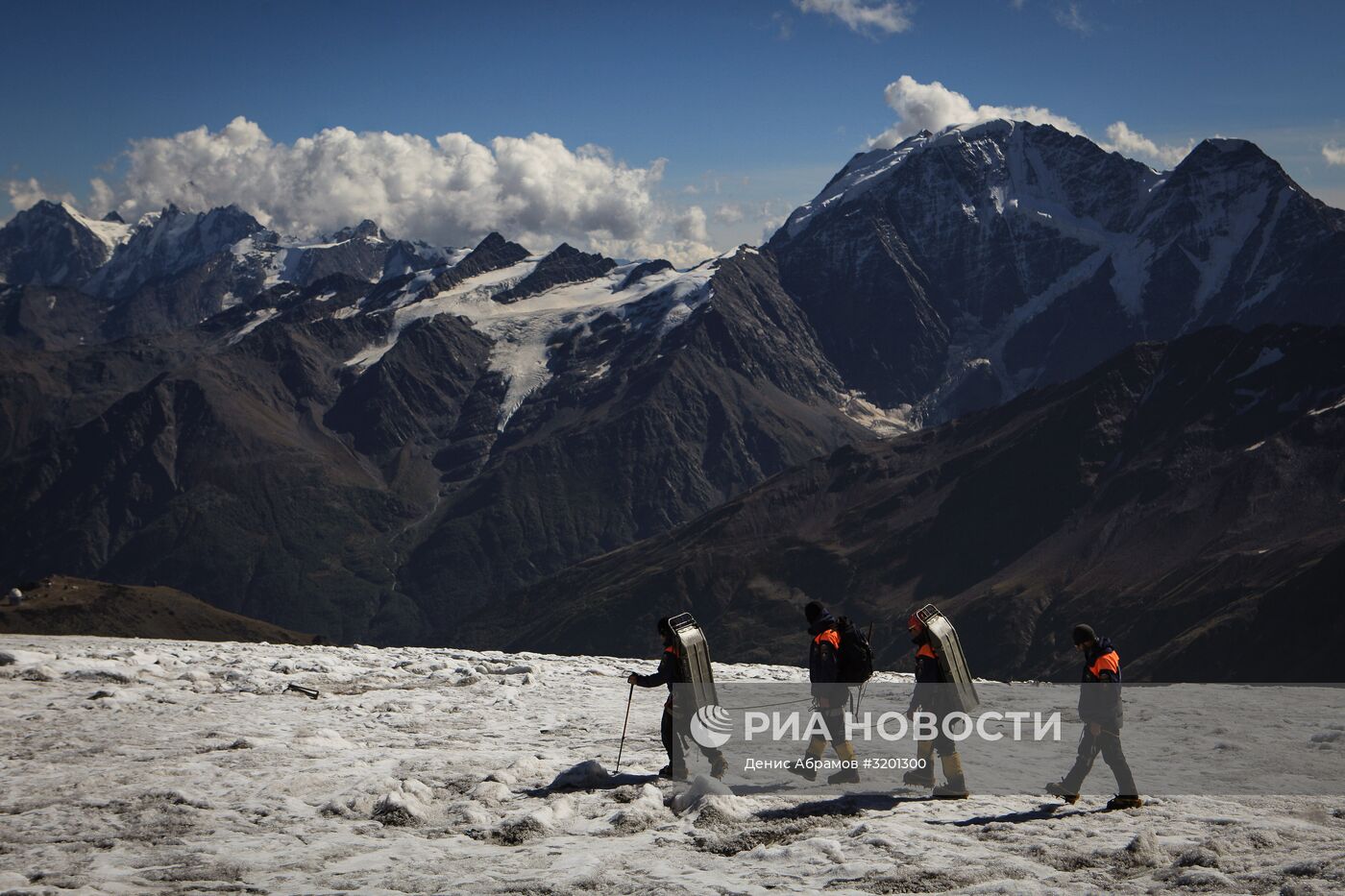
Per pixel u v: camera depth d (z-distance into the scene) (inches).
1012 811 441.1
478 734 658.2
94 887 341.4
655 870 361.1
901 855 368.8
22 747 568.1
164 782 488.4
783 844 394.3
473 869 367.6
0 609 4559.5
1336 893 299.4
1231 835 382.6
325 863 374.6
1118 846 374.9
